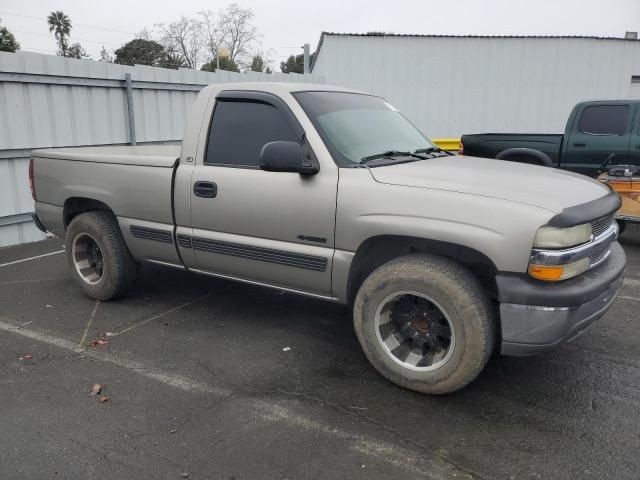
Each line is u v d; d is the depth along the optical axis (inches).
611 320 183.9
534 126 556.1
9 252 283.4
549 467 107.5
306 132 147.3
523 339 120.6
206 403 131.8
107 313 191.3
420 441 116.3
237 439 117.1
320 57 591.2
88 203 201.5
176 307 196.9
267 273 157.0
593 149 329.4
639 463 108.7
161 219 175.8
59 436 118.0
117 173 183.6
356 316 140.6
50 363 152.9
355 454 112.0
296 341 167.9
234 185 156.3
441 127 565.3
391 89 558.6
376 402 132.1
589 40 533.0
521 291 117.3
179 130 386.9
